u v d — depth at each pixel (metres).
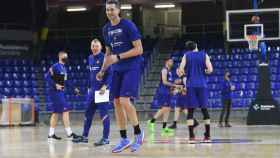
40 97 19.91
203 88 8.29
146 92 19.66
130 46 6.01
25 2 22.61
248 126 13.91
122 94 5.96
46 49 22.98
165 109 11.37
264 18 21.03
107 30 6.16
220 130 11.80
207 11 23.27
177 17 24.36
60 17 23.80
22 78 20.88
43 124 18.11
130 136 9.54
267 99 14.57
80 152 6.40
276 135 9.67
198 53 8.28
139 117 18.48
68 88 20.36
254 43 15.48
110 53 6.33
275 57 19.73
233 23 20.84
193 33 23.22
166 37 23.44
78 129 13.34
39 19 22.88
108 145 7.62
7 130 13.73
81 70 21.23
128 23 5.97
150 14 24.38
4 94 20.11
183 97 8.88
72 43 23.45
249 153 5.90
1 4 22.42
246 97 18.50
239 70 19.75
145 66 20.59
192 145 7.28
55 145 7.79
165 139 8.75
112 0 5.98
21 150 6.85
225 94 14.42
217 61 20.38
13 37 22.50
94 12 23.75
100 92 7.70
